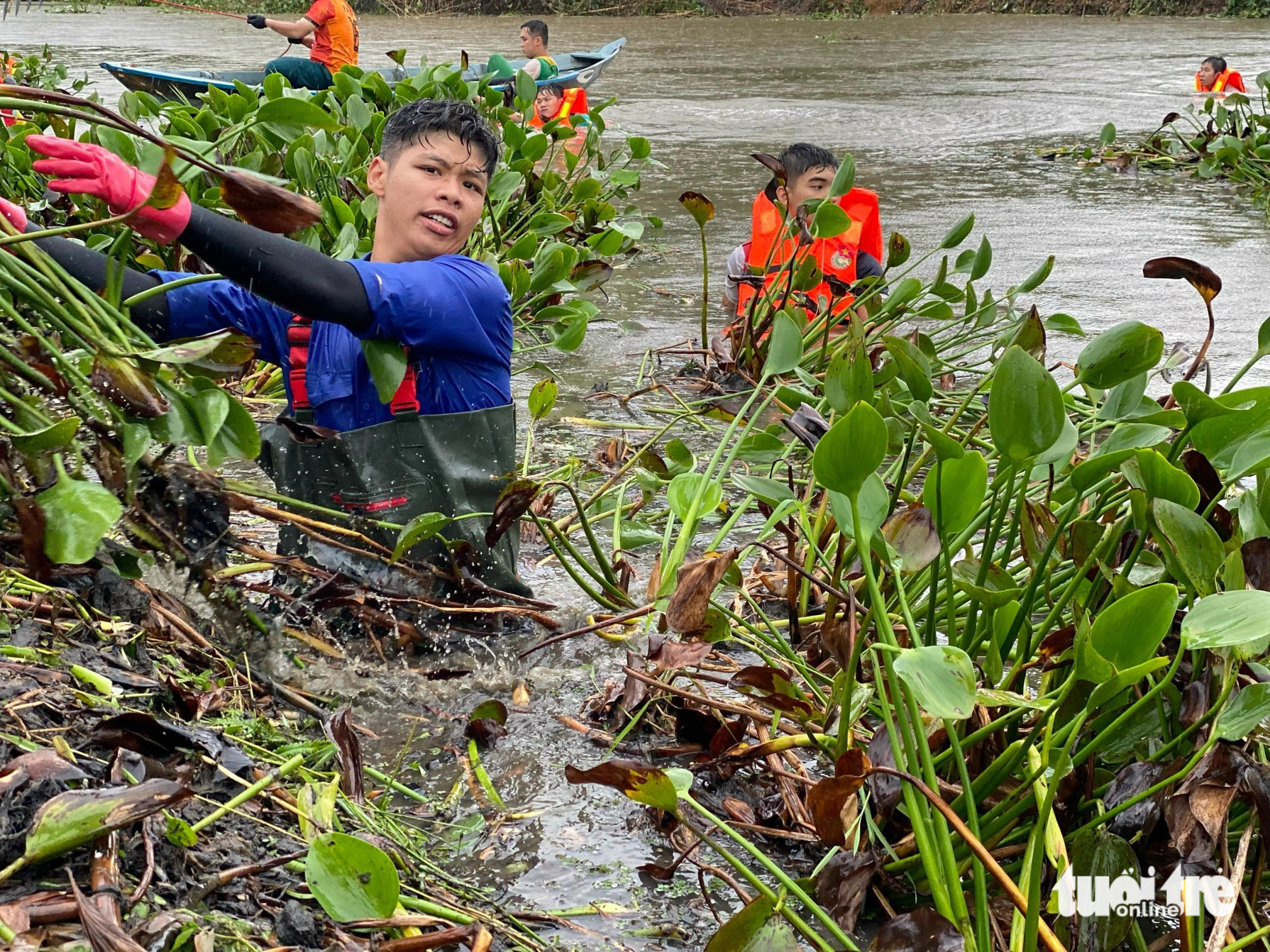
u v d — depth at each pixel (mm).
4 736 1788
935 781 1752
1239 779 1698
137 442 1970
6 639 2131
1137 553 2080
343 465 2592
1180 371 4496
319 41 9852
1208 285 2387
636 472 3211
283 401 4176
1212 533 1854
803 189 4816
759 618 2781
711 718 2293
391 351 2441
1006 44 22047
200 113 5156
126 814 1488
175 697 2137
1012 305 4195
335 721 2014
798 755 2305
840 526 1873
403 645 2586
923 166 9773
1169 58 18969
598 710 2424
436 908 1777
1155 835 2021
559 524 3221
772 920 1655
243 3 28797
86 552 1757
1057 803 1977
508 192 5266
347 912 1550
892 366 2828
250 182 2014
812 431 2559
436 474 2609
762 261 4898
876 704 2350
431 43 21172
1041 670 2432
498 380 2666
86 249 2457
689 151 10172
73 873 1557
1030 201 8414
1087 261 6551
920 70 17766
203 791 1893
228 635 2404
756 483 2352
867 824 1910
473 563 2654
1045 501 2480
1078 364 2248
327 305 2324
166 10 29203
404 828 2053
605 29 26266
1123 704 2045
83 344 1965
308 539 2643
